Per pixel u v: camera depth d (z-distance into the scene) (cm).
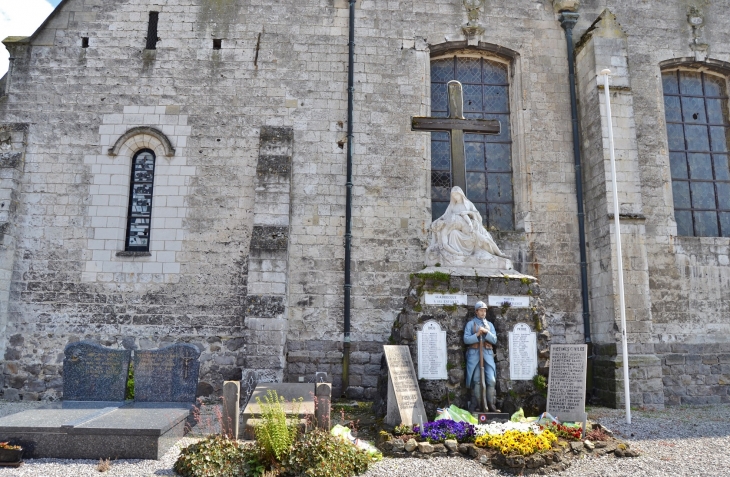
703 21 1634
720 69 1631
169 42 1500
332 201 1447
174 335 1370
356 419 1081
